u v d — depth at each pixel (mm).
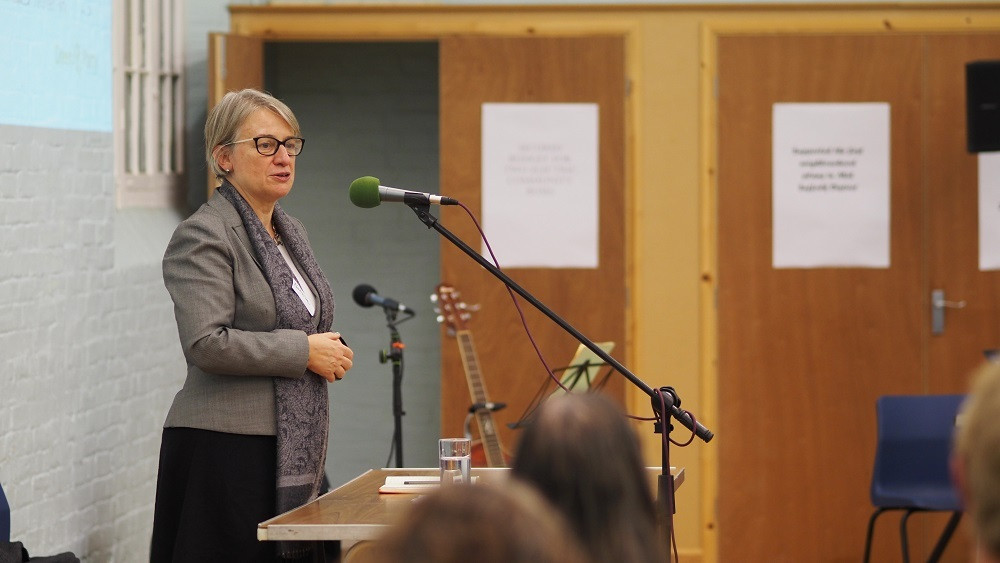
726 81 10727
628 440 2803
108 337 8625
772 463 10898
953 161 10773
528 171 10758
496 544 1728
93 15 8414
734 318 10820
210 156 6094
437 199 5641
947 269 10820
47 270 7691
